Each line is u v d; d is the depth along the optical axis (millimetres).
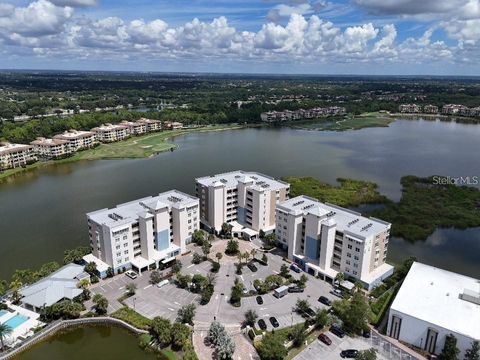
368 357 102688
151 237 158750
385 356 111062
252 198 185750
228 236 188250
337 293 140875
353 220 157125
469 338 104438
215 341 113250
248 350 113438
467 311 115812
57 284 137250
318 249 157000
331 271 151750
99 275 150625
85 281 139625
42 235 193625
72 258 158750
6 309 130750
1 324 116312
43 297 131125
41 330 120438
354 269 145750
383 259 155750
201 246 177750
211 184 188000
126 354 114938
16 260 168875
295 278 151750
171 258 161625
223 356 107438
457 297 122750
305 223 158250
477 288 127750
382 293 140875
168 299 138375
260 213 184625
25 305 132125
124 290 143500
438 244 188750
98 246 157000
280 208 172375
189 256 169000
